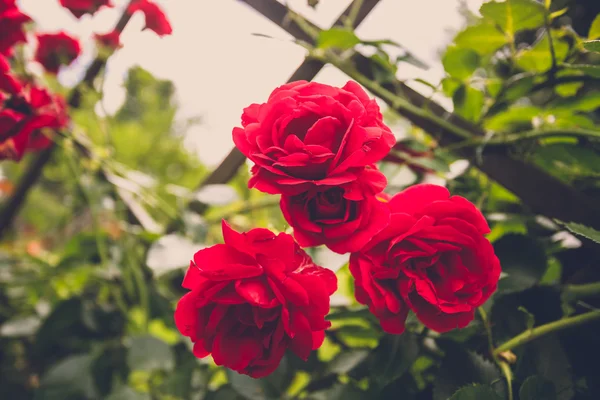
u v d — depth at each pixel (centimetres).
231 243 33
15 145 50
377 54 46
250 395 46
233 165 62
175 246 50
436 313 35
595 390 40
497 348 40
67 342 63
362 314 42
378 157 33
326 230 33
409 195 35
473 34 44
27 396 71
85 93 66
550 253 44
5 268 73
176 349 57
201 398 51
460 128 47
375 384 42
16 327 66
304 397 45
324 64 49
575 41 43
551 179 44
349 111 33
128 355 52
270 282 32
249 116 35
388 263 34
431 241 35
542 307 41
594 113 49
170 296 61
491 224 46
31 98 50
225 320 33
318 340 34
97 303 66
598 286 41
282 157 32
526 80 44
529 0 41
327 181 32
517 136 45
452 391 40
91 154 64
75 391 54
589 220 43
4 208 78
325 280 34
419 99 49
